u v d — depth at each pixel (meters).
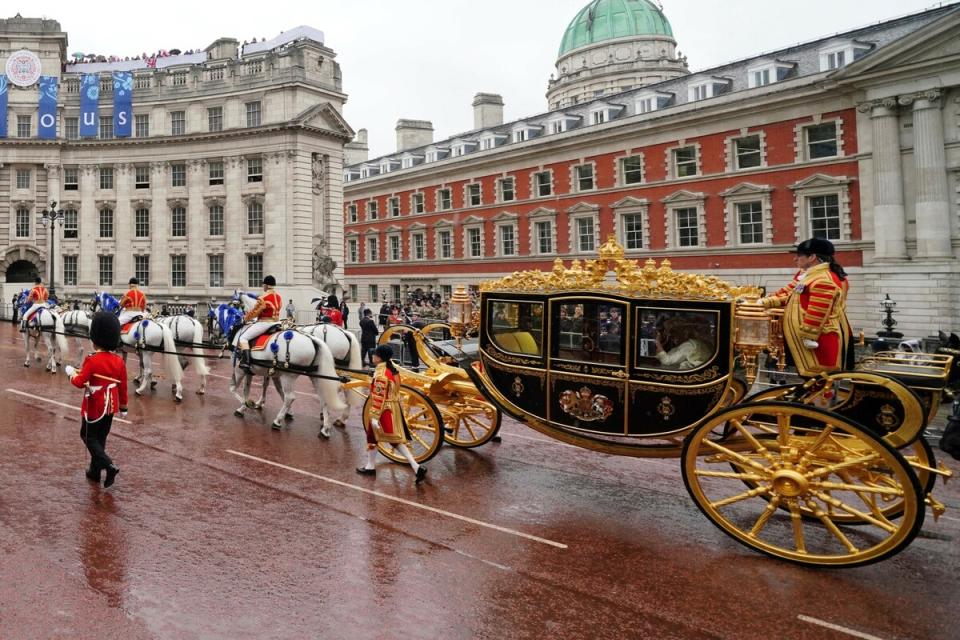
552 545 8.15
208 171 48.97
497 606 6.61
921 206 31.91
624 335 8.91
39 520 8.62
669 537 8.48
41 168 49.91
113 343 10.34
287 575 7.20
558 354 9.60
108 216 50.47
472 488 10.39
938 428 14.48
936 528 8.91
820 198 36.34
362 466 11.41
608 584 7.12
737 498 8.06
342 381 13.98
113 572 7.16
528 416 9.98
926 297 31.52
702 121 40.72
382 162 70.12
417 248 61.22
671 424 8.69
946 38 30.80
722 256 39.97
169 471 10.94
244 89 47.91
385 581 7.11
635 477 11.15
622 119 44.31
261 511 9.15
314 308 43.06
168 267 49.44
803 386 8.02
